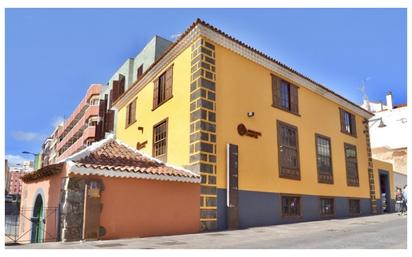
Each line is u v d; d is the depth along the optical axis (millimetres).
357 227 12008
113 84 25766
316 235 9914
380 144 33625
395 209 23469
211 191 11883
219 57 13172
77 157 10406
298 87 16719
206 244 8398
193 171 11938
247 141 13453
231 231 11328
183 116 13016
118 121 19625
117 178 10055
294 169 15320
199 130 11953
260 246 7953
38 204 11844
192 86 12727
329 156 17766
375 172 22000
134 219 10109
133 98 18016
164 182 10938
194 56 12891
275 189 14125
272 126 14711
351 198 18625
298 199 15328
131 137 17375
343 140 19172
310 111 17125
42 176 11547
